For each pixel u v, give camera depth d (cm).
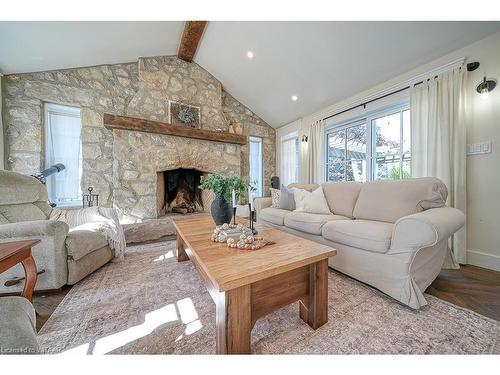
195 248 120
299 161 427
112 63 307
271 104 407
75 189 290
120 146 289
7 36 201
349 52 243
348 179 342
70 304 133
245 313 88
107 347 97
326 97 336
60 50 242
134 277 173
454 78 207
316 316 110
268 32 260
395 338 102
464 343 98
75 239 157
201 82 372
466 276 172
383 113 287
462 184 201
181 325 113
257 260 100
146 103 321
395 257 133
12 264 93
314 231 197
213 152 365
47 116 271
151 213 308
